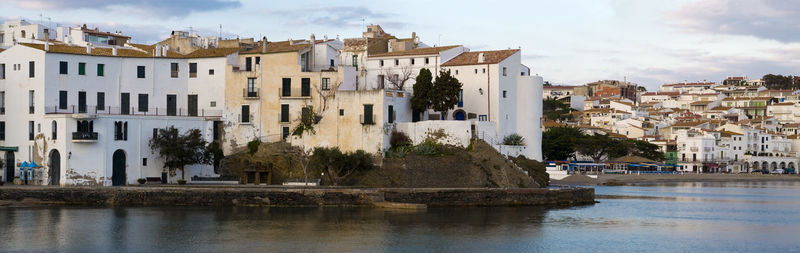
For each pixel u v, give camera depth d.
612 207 104.56
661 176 181.38
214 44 137.00
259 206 93.88
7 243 70.94
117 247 69.88
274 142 115.19
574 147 181.25
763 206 111.06
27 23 161.38
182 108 118.00
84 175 103.19
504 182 112.81
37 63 107.44
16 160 108.88
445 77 121.38
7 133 110.50
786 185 170.62
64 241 72.12
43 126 105.69
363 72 136.00
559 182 162.12
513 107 130.12
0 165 108.19
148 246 70.44
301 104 116.19
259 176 109.88
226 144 117.19
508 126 128.75
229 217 85.50
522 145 128.38
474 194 97.50
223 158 115.31
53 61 107.56
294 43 133.00
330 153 106.38
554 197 103.19
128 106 113.69
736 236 80.31
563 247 72.38
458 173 111.06
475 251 69.81
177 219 84.06
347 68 116.06
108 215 86.56
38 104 106.94
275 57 117.00
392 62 134.50
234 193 94.19
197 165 112.00
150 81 115.44
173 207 93.19
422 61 132.38
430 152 111.12
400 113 117.56
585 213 95.38
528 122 130.62
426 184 109.44
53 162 105.06
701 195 132.38
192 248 69.62
